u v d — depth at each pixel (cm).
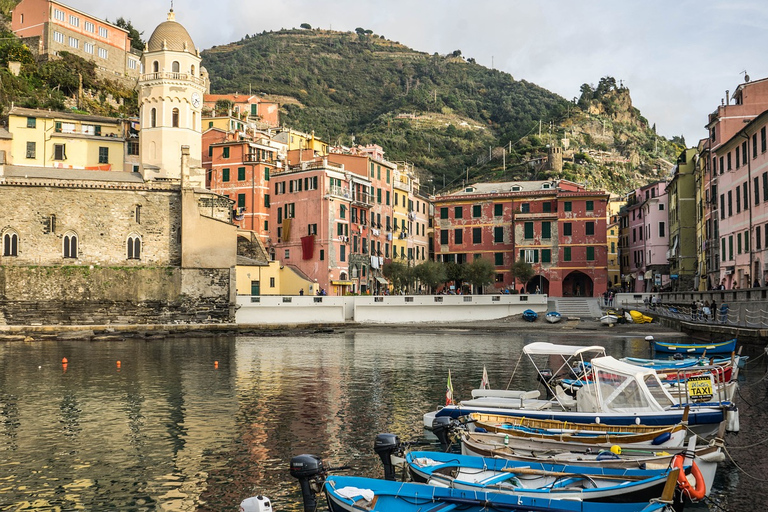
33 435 2631
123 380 3953
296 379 3984
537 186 10925
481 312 8438
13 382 3881
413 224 11575
